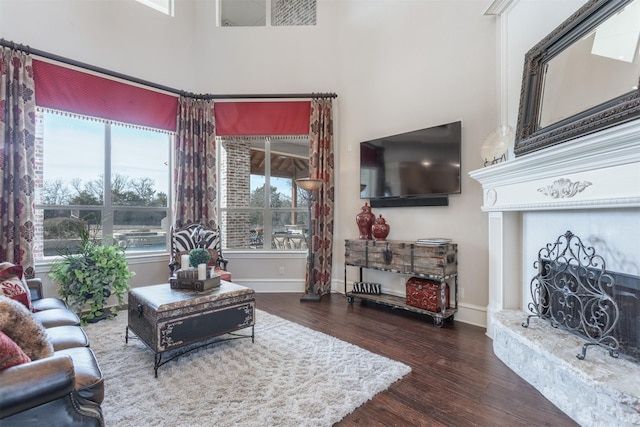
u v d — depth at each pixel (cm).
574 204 190
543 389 196
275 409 180
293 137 482
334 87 473
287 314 360
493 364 238
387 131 414
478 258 328
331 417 173
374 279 424
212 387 203
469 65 336
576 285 212
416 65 383
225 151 484
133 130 432
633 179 157
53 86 351
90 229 396
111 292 361
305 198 497
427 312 329
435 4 365
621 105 171
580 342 197
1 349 112
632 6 178
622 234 184
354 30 454
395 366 232
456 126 337
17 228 318
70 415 124
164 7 458
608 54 190
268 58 476
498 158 283
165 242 460
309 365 233
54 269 331
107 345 271
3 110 312
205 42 477
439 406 186
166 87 438
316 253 454
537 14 261
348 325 323
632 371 162
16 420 112
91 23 383
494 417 176
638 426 139
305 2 504
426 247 330
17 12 333
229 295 258
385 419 175
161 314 221
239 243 488
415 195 371
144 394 195
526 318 242
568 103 217
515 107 286
